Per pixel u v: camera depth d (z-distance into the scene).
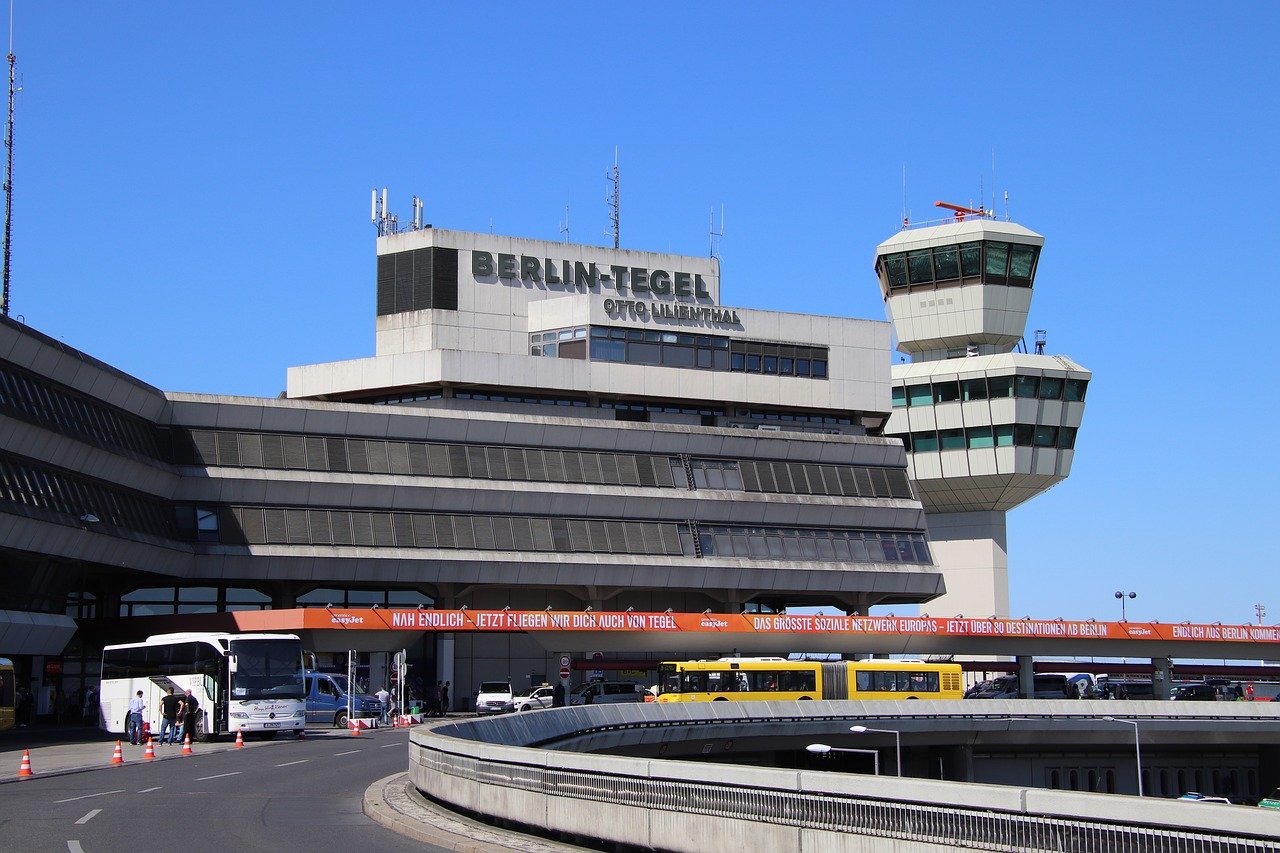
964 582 120.38
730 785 18.12
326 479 81.88
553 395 91.44
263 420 81.94
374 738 56.66
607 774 20.88
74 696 76.88
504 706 78.19
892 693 75.31
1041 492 118.94
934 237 119.31
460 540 84.31
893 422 119.56
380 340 92.19
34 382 64.75
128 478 73.50
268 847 22.20
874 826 15.82
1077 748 81.75
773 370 95.88
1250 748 86.56
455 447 85.62
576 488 87.62
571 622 82.50
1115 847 13.13
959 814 14.73
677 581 89.12
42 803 29.92
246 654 54.97
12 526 60.91
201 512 79.56
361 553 81.75
